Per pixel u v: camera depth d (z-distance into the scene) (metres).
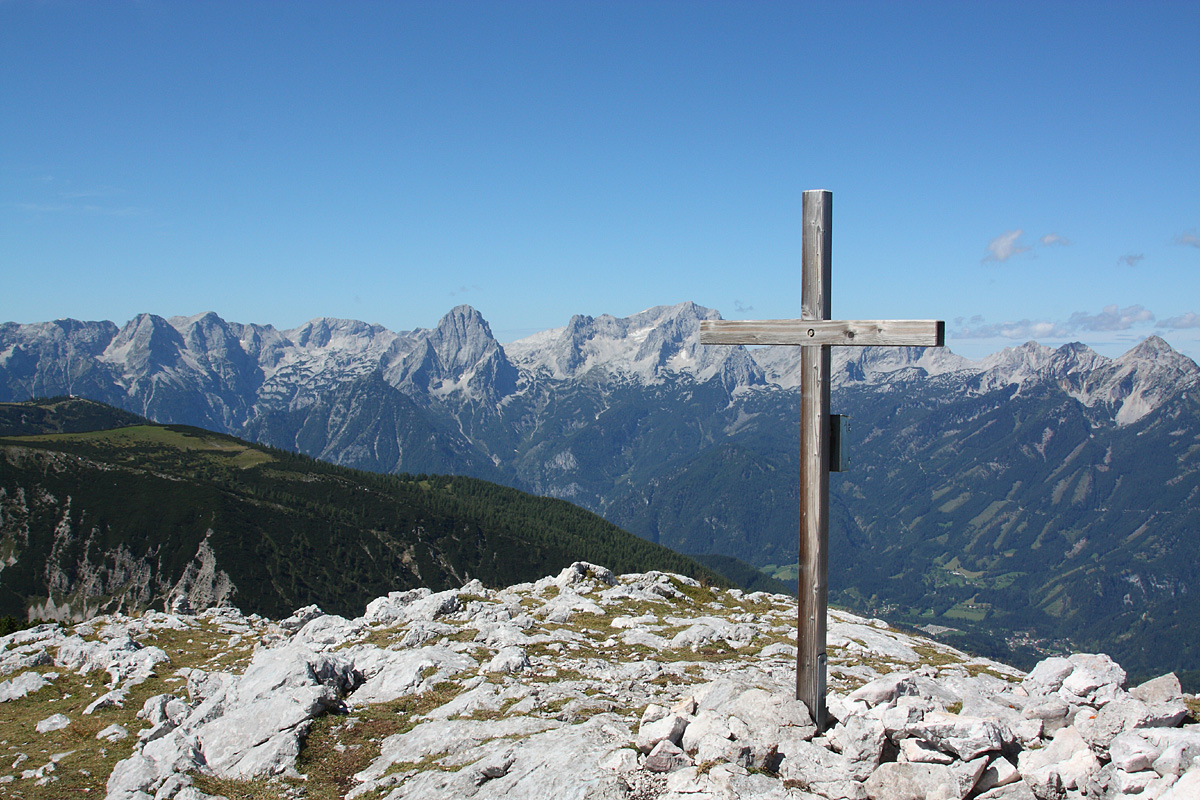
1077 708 18.50
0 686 33.94
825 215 17.17
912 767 14.83
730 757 16.02
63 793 22.06
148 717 28.19
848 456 17.17
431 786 18.20
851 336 16.70
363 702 26.11
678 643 34.00
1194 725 15.85
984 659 34.00
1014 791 14.49
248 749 21.94
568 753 17.94
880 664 30.42
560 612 39.53
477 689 24.88
